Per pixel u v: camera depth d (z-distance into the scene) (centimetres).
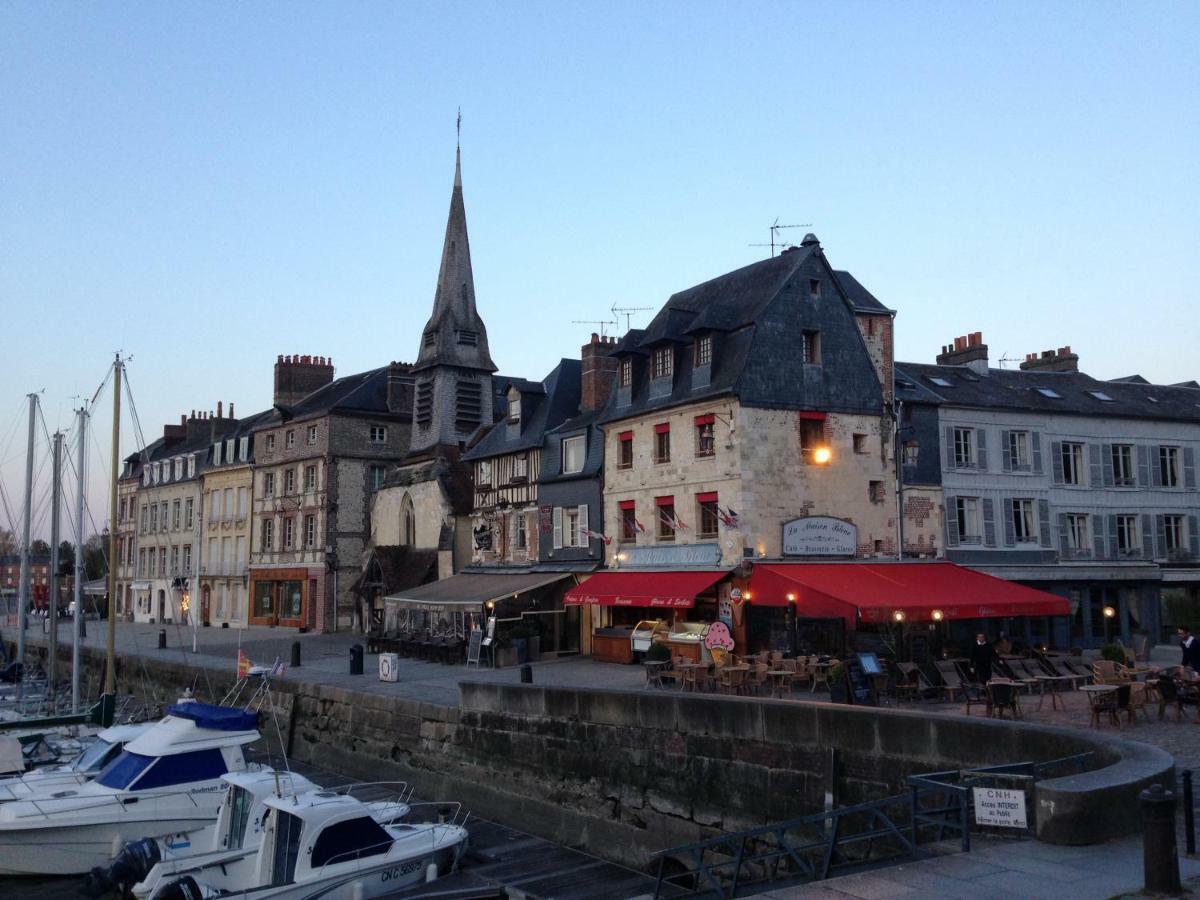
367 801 1900
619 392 3034
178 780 1694
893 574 2448
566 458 3225
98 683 3700
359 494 4581
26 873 1556
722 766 1491
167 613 5872
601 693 1727
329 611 4425
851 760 1304
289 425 4822
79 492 3167
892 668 1927
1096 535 3100
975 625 2730
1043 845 777
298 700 2572
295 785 1538
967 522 2916
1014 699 1602
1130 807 791
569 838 1736
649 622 2722
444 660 3030
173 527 5903
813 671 2050
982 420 2981
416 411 4456
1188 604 3284
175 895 1252
